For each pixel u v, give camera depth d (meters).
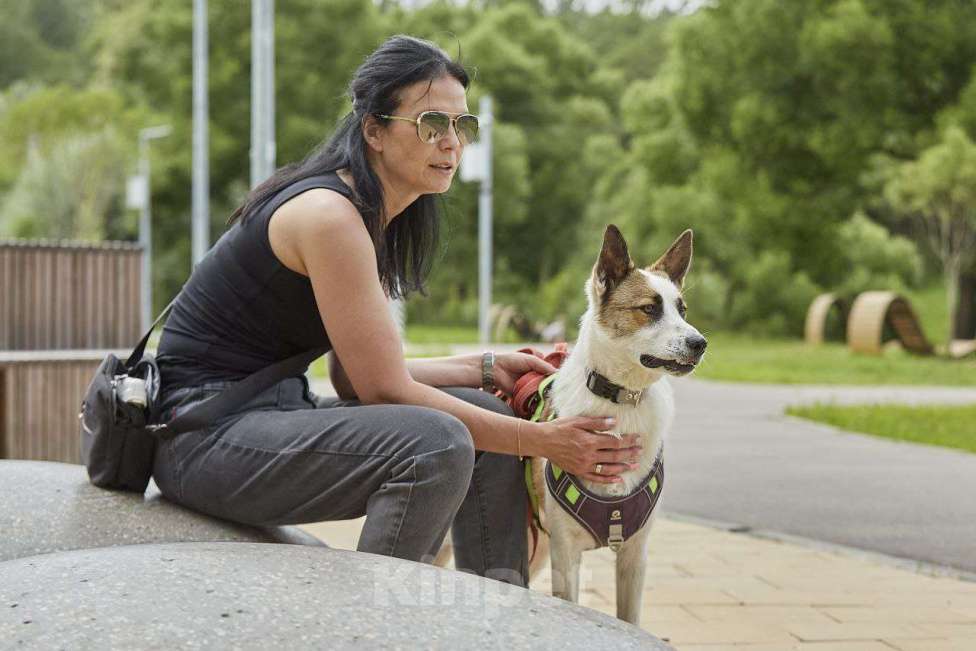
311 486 2.61
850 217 31.16
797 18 28.12
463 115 2.88
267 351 2.82
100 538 2.77
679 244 3.40
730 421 11.13
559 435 2.77
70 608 1.95
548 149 50.53
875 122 26.58
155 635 1.86
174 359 2.84
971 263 28.47
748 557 4.93
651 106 35.78
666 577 4.52
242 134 45.09
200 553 2.24
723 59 29.88
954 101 26.70
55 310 6.86
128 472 2.95
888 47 26.11
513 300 49.09
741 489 6.89
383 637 1.90
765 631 3.70
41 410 6.45
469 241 49.56
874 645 3.54
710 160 31.30
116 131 36.97
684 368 2.91
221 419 2.74
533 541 3.29
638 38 62.53
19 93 41.38
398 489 2.49
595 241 45.59
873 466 7.95
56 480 3.07
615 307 2.99
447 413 2.67
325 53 46.59
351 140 2.82
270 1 12.87
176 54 45.03
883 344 25.86
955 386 16.72
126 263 7.19
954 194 23.97
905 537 5.41
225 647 1.84
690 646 3.51
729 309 38.09
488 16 54.31
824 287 37.97
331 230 2.61
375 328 2.66
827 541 5.32
